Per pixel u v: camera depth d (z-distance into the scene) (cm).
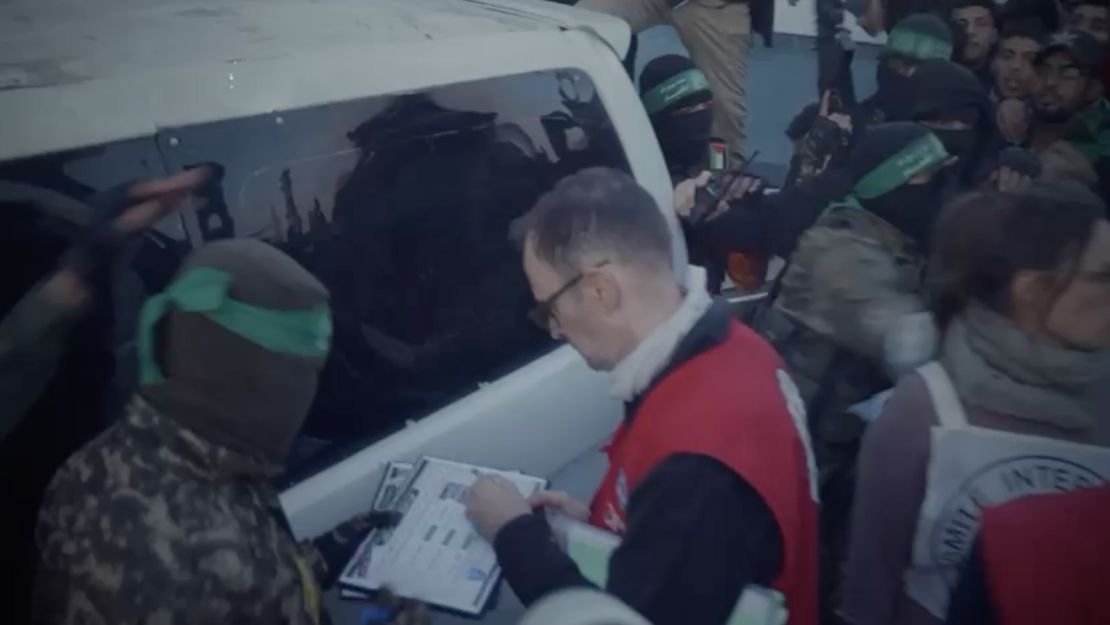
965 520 163
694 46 502
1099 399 157
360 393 195
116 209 158
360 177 193
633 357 160
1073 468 157
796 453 155
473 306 216
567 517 179
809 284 226
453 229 212
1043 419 158
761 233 301
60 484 126
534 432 223
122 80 165
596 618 116
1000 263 156
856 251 221
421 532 181
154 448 125
